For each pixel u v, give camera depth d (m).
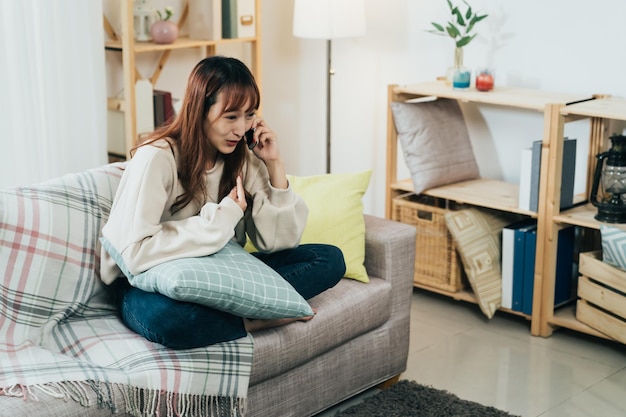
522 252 3.20
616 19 3.18
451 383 2.83
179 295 2.04
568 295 3.28
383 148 4.00
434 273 3.46
